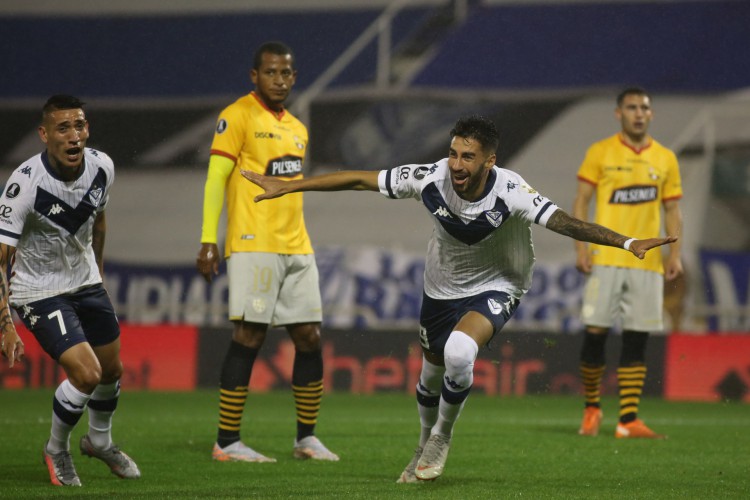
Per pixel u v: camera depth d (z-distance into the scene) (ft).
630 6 222.07
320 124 219.82
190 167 220.84
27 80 230.27
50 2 232.94
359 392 162.71
